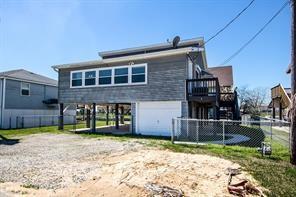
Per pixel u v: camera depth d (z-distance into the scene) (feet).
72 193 14.92
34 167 21.42
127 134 49.37
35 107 78.02
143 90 49.06
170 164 20.66
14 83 71.41
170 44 61.16
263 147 26.58
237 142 38.09
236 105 62.03
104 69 53.83
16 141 39.42
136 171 18.19
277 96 65.36
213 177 17.53
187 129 44.21
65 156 26.50
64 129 61.77
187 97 44.70
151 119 48.83
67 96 58.18
